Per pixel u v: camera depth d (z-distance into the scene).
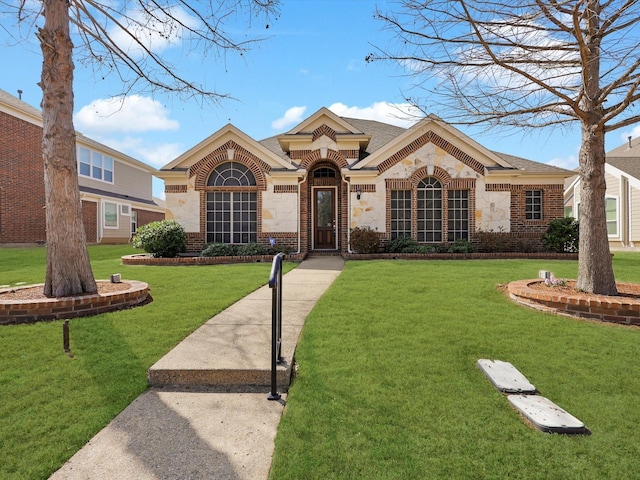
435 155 14.89
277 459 2.69
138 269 11.12
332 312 6.08
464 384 3.74
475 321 5.59
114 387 3.77
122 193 28.81
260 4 7.30
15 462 2.68
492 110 6.67
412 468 2.59
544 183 14.92
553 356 4.38
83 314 6.07
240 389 3.86
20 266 12.32
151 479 2.52
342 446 2.82
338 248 16.59
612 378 3.85
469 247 14.03
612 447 2.81
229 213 15.12
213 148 14.99
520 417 3.20
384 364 4.17
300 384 3.80
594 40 6.12
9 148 19.56
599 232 6.54
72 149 6.73
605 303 5.67
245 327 5.44
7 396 3.54
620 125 6.13
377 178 14.95
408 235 15.03
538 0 5.28
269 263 12.94
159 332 5.21
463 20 5.62
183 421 3.23
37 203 21.00
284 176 14.78
